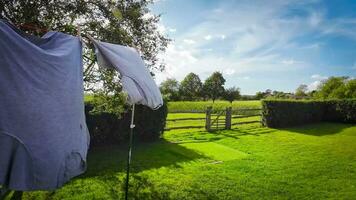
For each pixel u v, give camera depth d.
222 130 14.79
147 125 11.12
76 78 2.91
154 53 7.09
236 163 8.23
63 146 2.58
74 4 5.72
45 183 2.43
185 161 8.29
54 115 2.53
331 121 20.09
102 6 6.05
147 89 3.44
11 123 2.29
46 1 5.37
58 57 2.69
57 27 5.18
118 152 9.09
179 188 6.03
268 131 14.97
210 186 6.22
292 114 17.39
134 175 6.70
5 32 2.36
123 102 6.27
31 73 2.44
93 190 5.64
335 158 9.32
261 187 6.34
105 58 3.44
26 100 2.37
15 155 2.30
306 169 7.89
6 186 2.29
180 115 24.59
